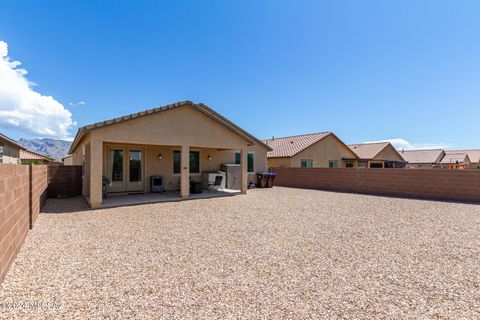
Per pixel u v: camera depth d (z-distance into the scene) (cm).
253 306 304
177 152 1485
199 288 348
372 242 570
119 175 1299
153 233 626
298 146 2425
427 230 679
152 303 308
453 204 1143
